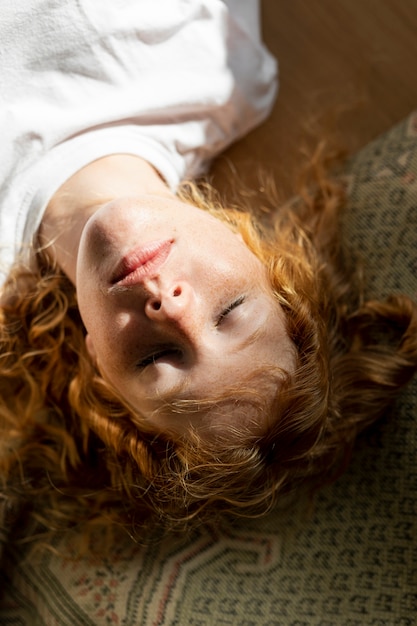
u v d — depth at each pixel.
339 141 1.21
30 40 1.01
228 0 1.16
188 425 0.93
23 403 1.19
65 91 1.04
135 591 1.09
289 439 0.97
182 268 0.88
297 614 1.04
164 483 1.02
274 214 1.17
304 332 0.95
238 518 1.10
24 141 1.03
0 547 1.16
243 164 1.22
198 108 1.12
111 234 0.89
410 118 1.16
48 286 1.11
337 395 1.05
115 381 0.95
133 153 1.06
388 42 1.20
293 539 1.08
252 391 0.91
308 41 1.23
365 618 1.01
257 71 1.18
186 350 0.89
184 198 1.10
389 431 1.08
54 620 1.11
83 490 1.15
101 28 1.03
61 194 1.04
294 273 1.02
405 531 1.03
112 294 0.89
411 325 1.07
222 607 1.07
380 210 1.15
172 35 1.09
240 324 0.90
